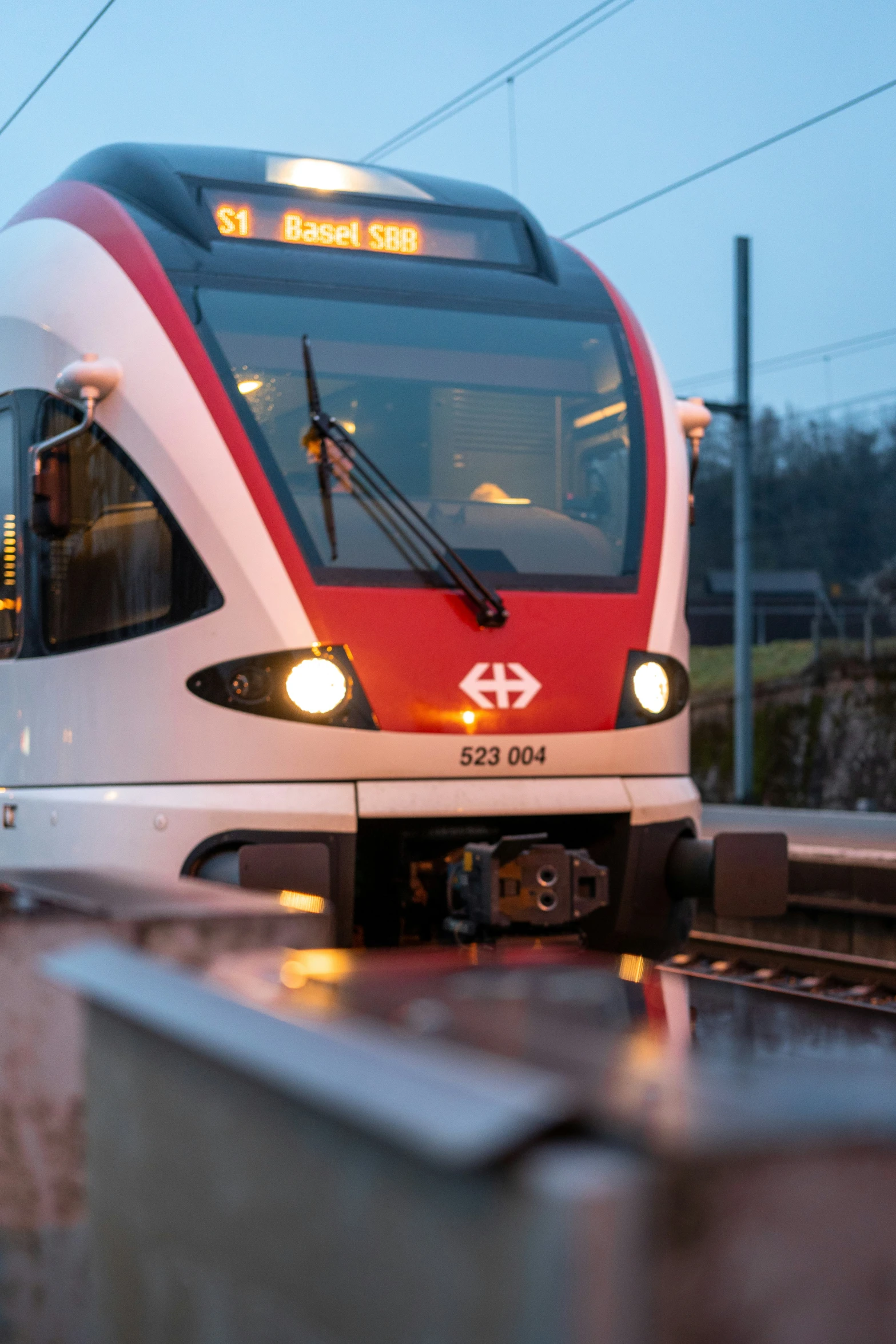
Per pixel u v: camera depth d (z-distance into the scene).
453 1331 1.11
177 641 5.31
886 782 35.66
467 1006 1.58
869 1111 1.09
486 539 5.68
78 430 5.46
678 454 6.29
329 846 5.16
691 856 5.70
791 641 50.09
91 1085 1.80
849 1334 1.10
